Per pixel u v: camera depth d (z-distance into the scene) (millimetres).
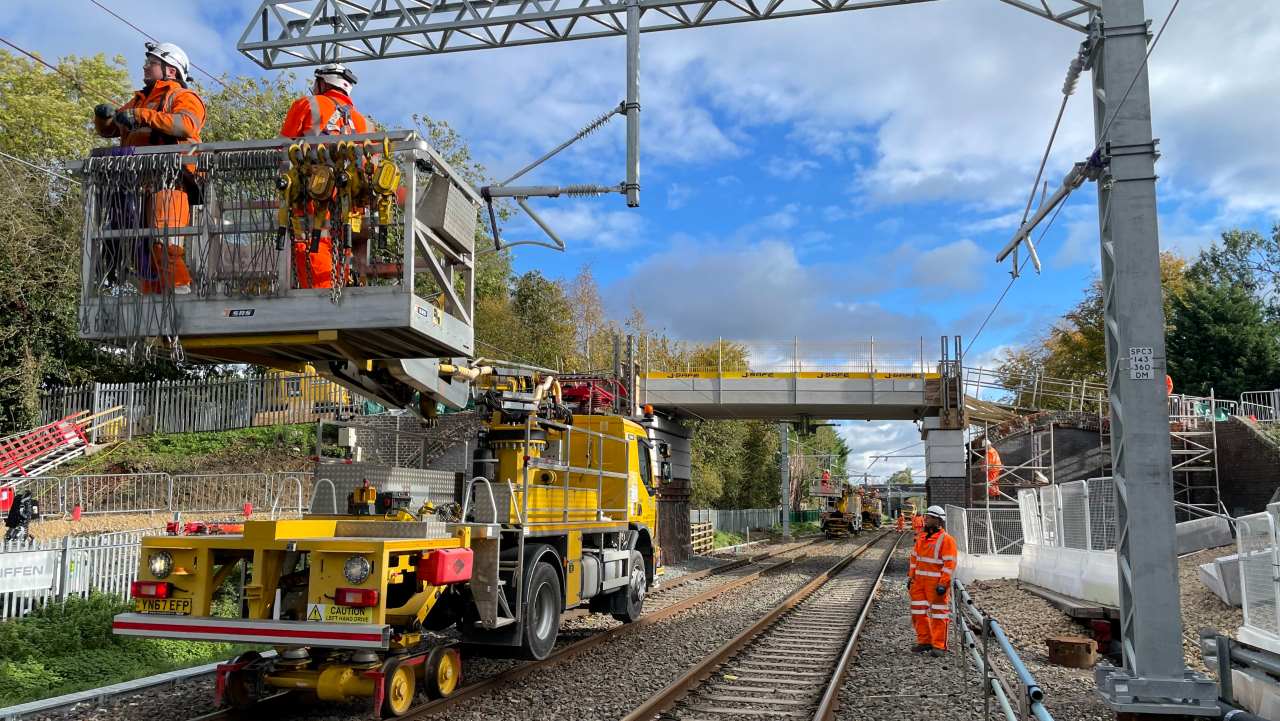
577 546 10938
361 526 7379
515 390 10367
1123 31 7875
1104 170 8016
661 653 10773
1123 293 7750
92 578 12703
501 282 44031
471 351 8117
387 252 7602
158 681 8500
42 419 28594
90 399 29000
